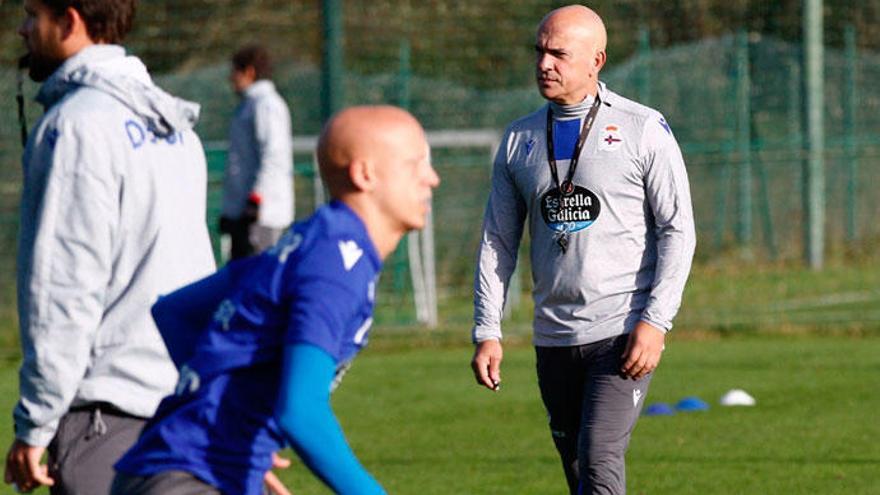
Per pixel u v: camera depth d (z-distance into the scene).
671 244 19.05
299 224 11.98
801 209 64.81
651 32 66.69
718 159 61.62
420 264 54.75
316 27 60.53
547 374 20.09
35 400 13.45
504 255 20.48
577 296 19.48
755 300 55.12
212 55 58.16
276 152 39.03
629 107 19.58
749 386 36.84
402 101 56.53
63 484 14.09
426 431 31.58
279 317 11.61
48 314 13.47
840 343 45.41
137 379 14.16
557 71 19.34
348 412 34.22
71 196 13.65
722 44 66.19
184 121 14.60
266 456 11.90
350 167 11.69
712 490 25.03
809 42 58.88
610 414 19.09
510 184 20.23
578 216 19.42
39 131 13.89
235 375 11.75
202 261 14.77
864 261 63.12
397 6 59.28
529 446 29.61
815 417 32.22
